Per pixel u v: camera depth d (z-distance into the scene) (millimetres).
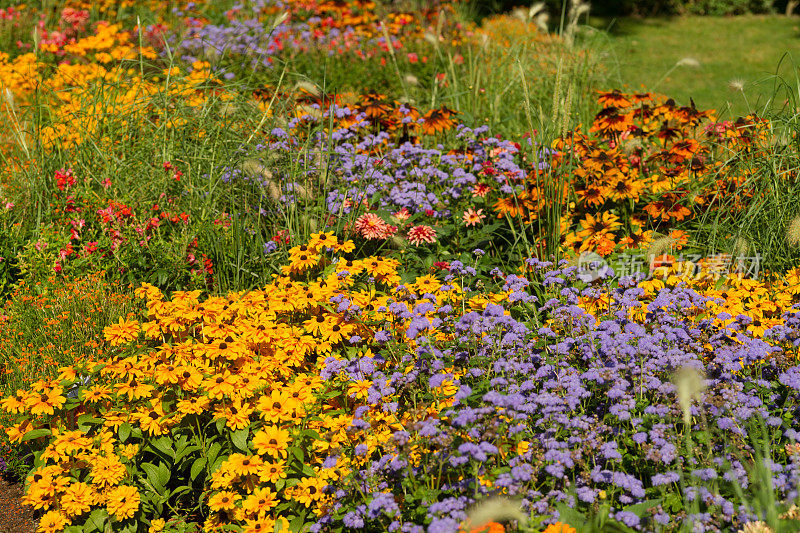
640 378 3812
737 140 6082
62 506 3797
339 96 7637
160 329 4484
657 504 3193
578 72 9102
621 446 3682
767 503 3088
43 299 5258
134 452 3996
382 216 5891
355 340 4320
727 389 3648
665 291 4578
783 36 17734
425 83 9906
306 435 3836
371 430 3830
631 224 6008
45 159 6680
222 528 3771
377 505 3219
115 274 5699
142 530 3961
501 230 6031
